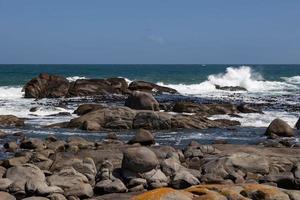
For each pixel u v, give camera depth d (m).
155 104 39.03
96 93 55.22
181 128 33.78
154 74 96.88
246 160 18.92
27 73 95.81
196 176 17.72
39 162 20.31
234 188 13.74
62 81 55.03
